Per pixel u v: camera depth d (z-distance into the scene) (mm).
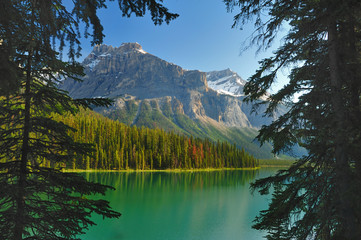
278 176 6887
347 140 4488
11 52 2559
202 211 39562
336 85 5176
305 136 6066
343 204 4520
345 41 5258
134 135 116375
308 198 6023
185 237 27297
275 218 6578
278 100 6660
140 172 98750
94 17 3451
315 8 5289
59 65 4531
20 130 6125
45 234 5656
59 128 6207
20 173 5695
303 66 6223
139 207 40688
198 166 123562
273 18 6000
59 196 5887
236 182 77812
